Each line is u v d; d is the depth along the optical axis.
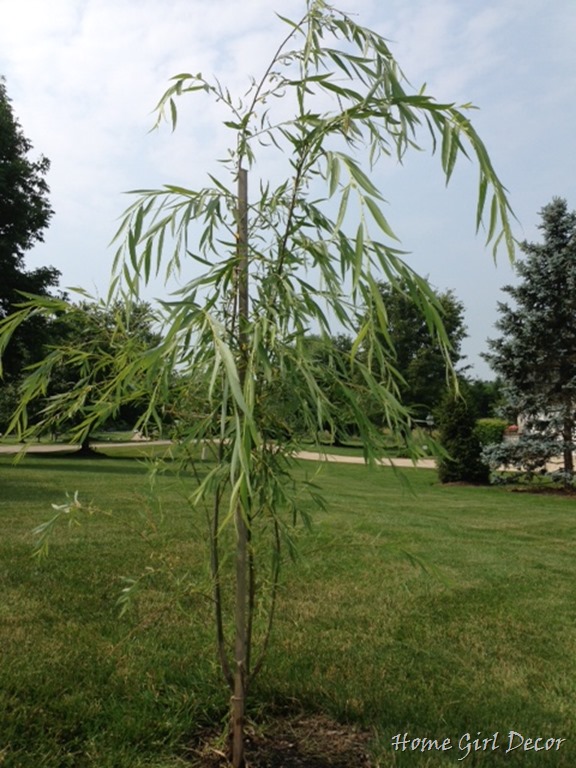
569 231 15.47
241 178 2.12
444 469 16.59
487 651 3.65
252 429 1.50
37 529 2.47
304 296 1.91
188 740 2.50
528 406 15.79
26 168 18.62
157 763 2.31
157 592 4.38
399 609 4.31
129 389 2.34
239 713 2.30
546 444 15.45
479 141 1.71
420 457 1.99
